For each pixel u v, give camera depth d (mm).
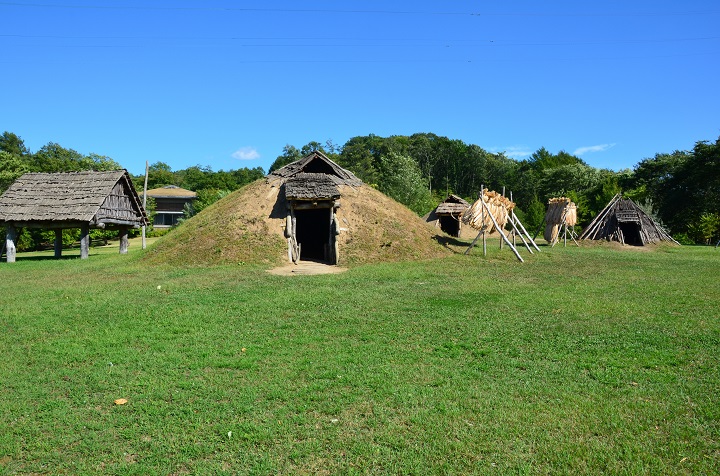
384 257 18547
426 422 5234
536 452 4633
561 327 9023
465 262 18188
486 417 5344
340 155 81438
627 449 4625
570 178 67938
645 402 5680
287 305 10961
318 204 19094
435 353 7578
